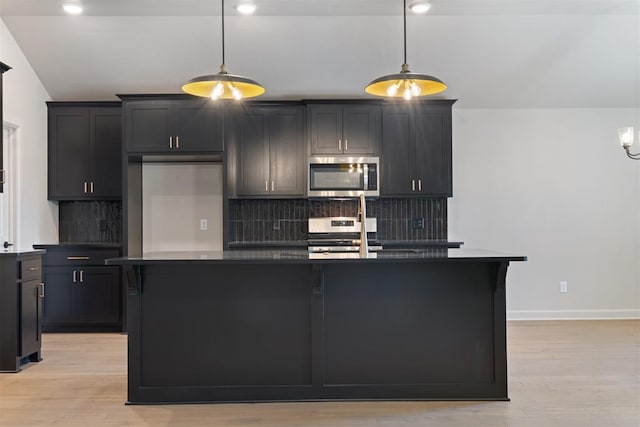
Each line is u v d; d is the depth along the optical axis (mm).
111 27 4398
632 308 5344
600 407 2812
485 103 5273
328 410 2805
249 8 4023
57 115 5059
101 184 5062
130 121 4789
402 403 2912
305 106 5051
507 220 5336
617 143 5340
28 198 4723
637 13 4293
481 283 2988
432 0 4055
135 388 2920
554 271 5336
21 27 4406
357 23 4348
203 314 2961
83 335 4699
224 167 4832
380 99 4988
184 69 4832
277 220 5340
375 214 5332
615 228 5344
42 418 2695
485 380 2973
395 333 2979
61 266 4805
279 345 2969
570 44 4602
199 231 5379
